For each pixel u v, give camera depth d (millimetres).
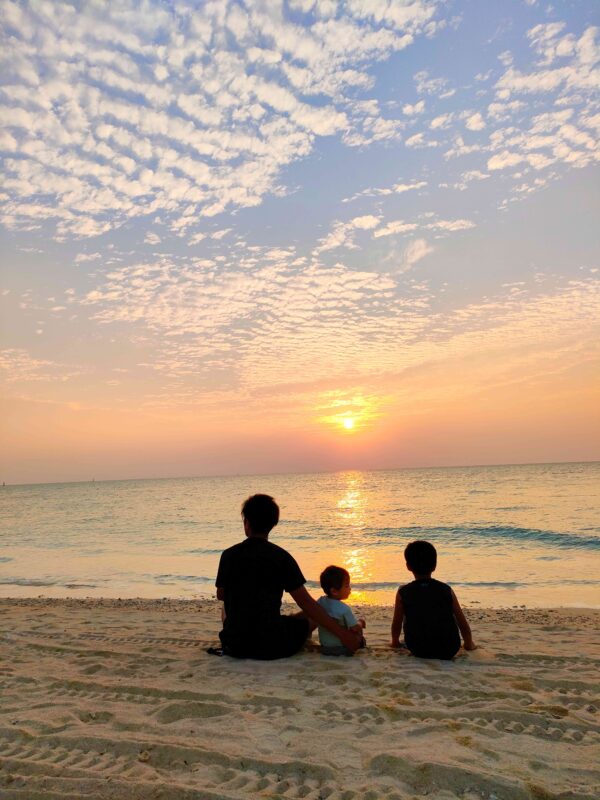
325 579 5516
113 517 46906
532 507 41688
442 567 18578
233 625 5027
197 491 103188
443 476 126812
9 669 4980
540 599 13227
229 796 2484
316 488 95875
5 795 2559
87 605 11906
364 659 5078
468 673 4598
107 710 3705
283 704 3816
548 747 3076
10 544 28719
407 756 2914
